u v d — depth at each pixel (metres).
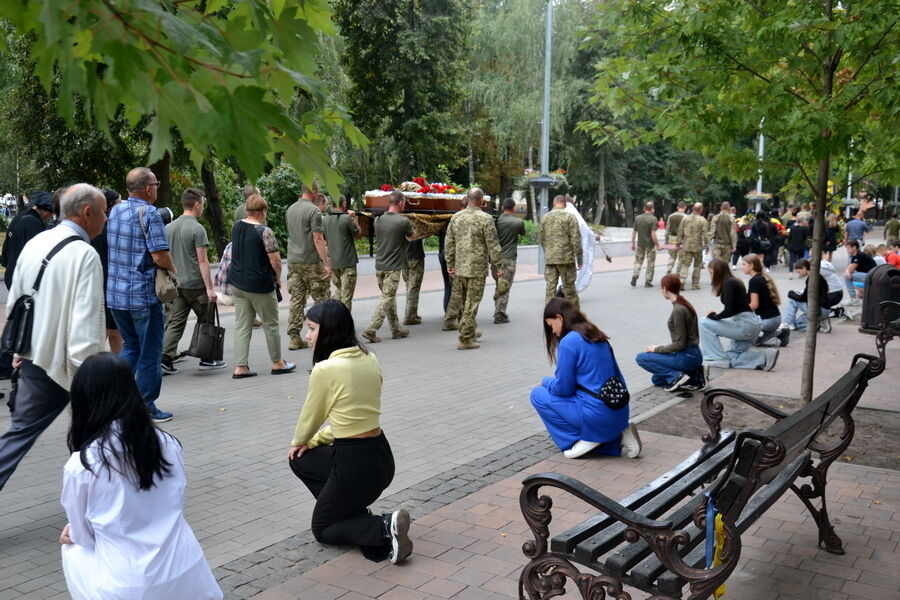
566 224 12.66
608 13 6.84
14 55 14.77
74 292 4.43
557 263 12.80
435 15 28.83
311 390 4.26
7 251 8.31
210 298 8.88
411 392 8.30
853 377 4.32
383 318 11.20
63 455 6.10
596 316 13.98
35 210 8.26
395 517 4.16
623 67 7.08
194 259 8.93
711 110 6.56
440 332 12.09
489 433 6.80
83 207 4.59
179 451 3.02
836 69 6.59
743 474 3.07
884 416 7.14
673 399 7.93
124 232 6.62
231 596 3.88
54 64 1.80
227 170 21.38
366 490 4.28
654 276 21.84
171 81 1.75
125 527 2.79
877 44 6.10
